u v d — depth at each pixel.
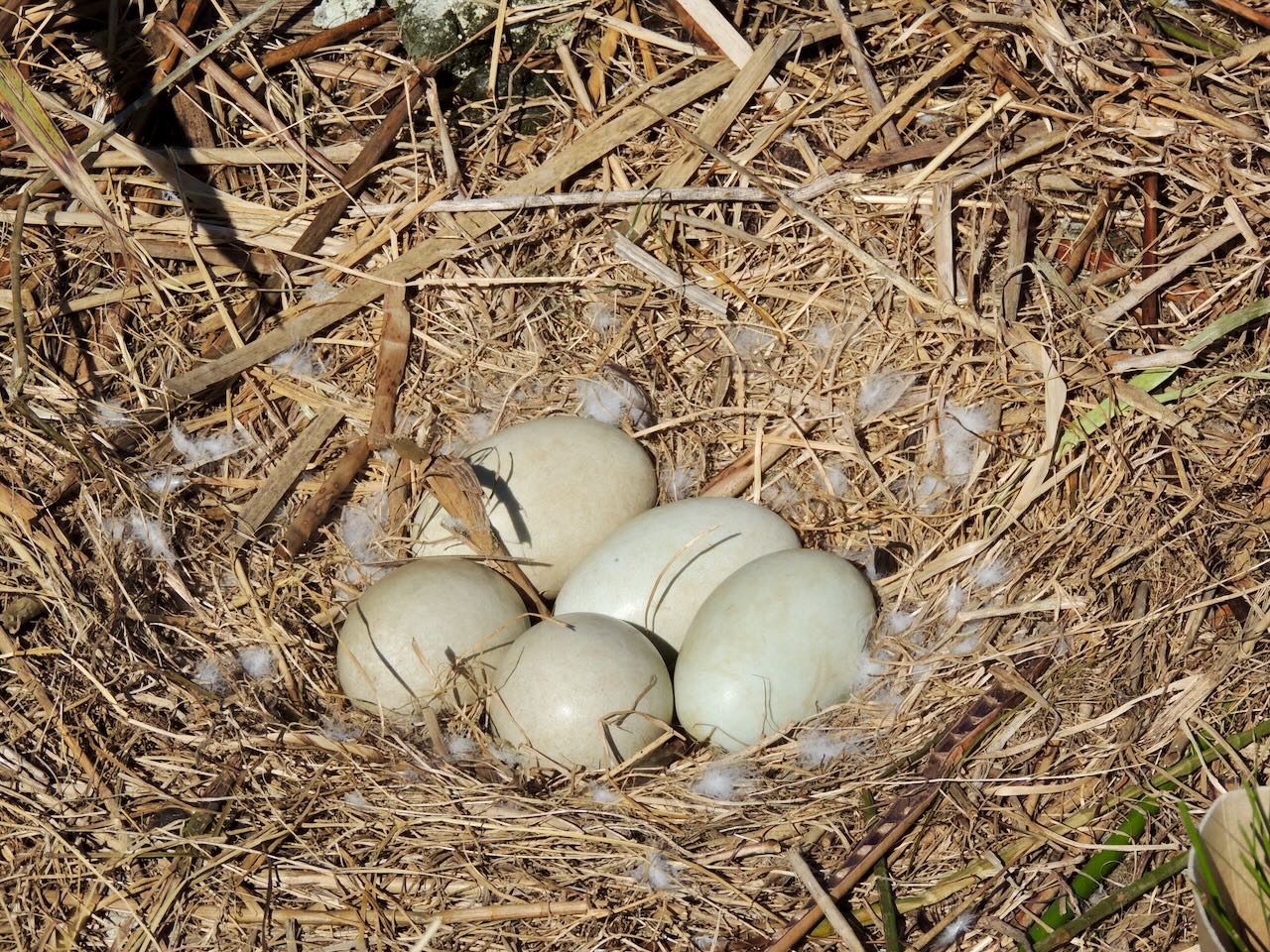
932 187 1.61
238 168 1.63
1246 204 1.58
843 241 1.60
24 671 1.49
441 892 1.44
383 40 1.67
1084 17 1.63
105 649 1.50
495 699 1.49
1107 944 1.42
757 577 1.49
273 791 1.47
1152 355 1.55
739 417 1.61
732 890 1.43
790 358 1.62
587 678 1.47
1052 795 1.46
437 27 1.64
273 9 1.65
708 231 1.63
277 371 1.60
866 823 1.45
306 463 1.59
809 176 1.63
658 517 1.53
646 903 1.43
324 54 1.66
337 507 1.59
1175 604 1.50
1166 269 1.58
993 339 1.58
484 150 1.65
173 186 1.60
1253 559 1.52
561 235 1.63
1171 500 1.54
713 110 1.63
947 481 1.57
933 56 1.65
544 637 1.48
